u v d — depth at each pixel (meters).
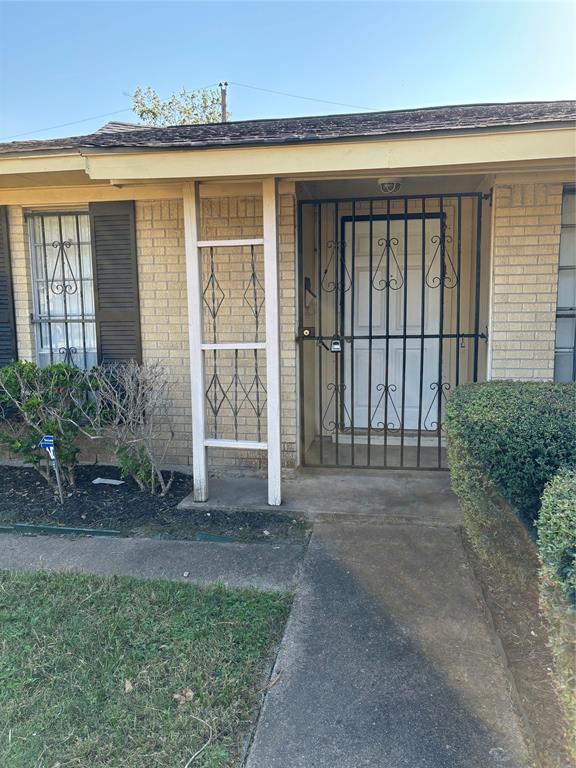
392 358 5.78
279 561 3.35
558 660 1.75
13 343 5.24
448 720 2.03
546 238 4.28
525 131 3.21
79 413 4.55
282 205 4.53
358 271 5.73
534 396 3.10
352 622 2.67
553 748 1.89
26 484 4.79
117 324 4.96
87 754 1.88
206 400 4.81
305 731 1.99
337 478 4.71
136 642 2.52
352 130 3.62
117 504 4.29
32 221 5.22
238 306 4.77
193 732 1.97
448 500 4.16
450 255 5.57
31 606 2.84
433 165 3.37
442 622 2.66
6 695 2.19
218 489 4.53
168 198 4.77
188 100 24.80
